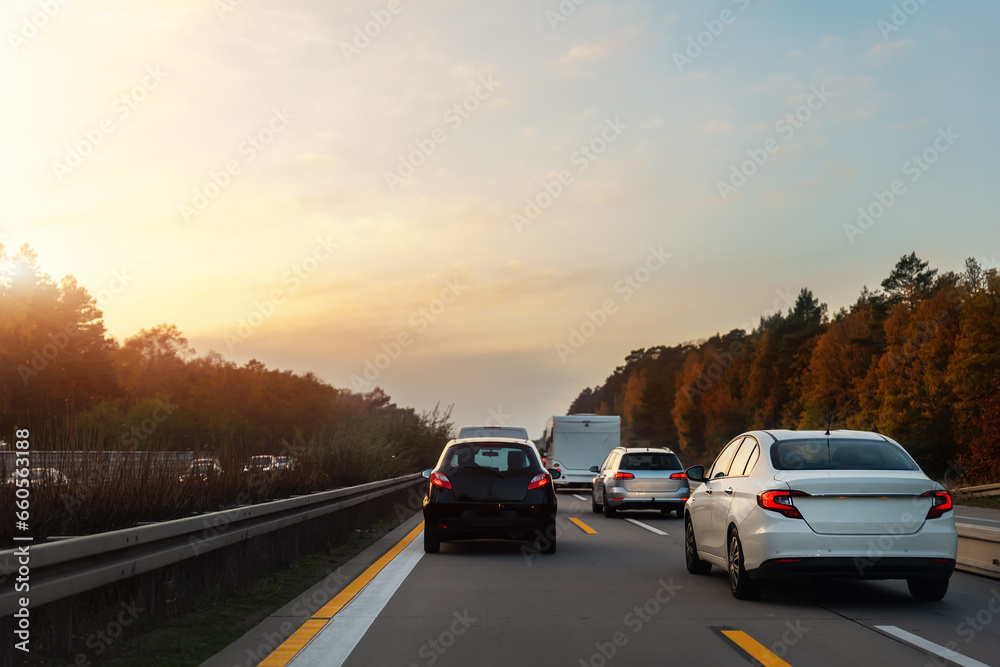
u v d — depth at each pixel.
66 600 5.88
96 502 7.83
